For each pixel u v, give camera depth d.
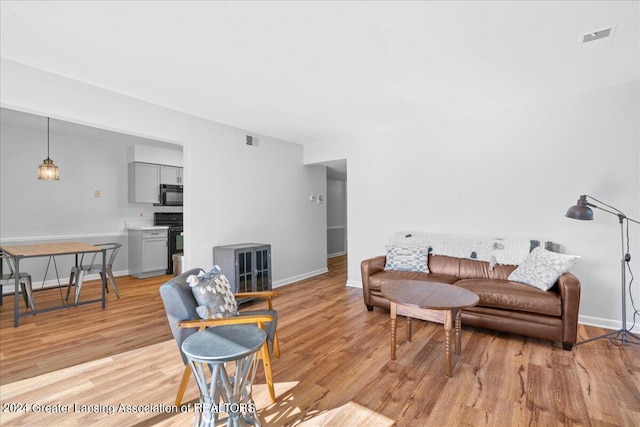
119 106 3.12
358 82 2.89
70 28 2.00
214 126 4.08
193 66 2.55
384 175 4.55
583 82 2.94
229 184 4.27
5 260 4.06
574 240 3.23
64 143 5.19
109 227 5.71
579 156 3.20
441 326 3.18
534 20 1.95
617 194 3.02
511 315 2.77
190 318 1.93
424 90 3.10
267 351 1.96
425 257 3.74
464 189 3.89
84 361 2.47
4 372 2.29
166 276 5.70
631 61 2.52
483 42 2.22
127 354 2.59
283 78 2.80
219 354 1.49
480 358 2.47
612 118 3.03
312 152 5.39
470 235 3.85
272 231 4.93
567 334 2.55
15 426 1.72
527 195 3.48
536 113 3.41
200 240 3.91
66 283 5.11
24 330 3.10
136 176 5.72
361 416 1.79
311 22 1.96
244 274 4.00
